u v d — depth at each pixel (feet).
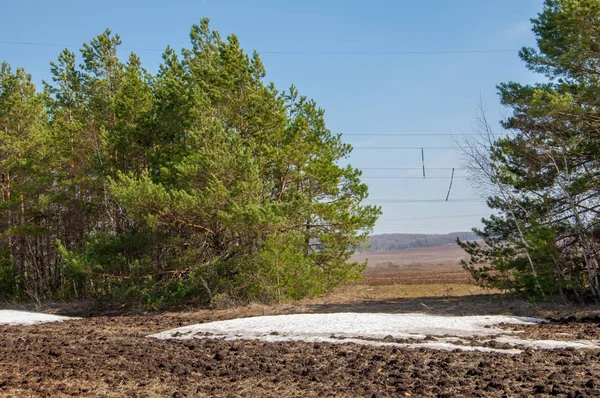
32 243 117.19
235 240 81.51
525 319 50.57
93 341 48.42
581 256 63.87
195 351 40.63
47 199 100.42
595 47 59.41
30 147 104.37
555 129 65.41
